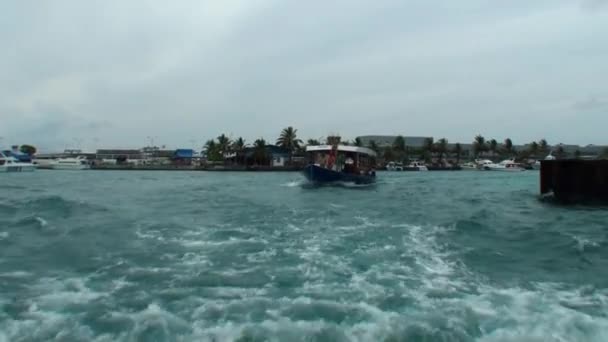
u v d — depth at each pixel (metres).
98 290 8.17
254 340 5.93
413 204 25.52
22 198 25.61
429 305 7.41
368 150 44.88
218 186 43.66
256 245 12.48
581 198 26.66
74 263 10.22
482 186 46.94
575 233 15.36
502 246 12.77
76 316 6.80
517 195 33.56
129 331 6.24
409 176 81.44
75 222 16.72
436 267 10.19
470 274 9.59
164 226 15.96
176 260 10.59
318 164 41.97
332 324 6.51
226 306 7.27
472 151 154.38
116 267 9.85
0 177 66.50
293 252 11.58
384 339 6.00
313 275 9.32
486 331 6.32
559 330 6.38
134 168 113.12
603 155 132.25
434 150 141.25
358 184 41.50
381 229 15.48
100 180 57.88
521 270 9.99
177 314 6.89
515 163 121.88
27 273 9.34
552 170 28.36
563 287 8.61
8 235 13.70
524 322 6.68
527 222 18.16
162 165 118.81
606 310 7.23
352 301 7.59
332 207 23.00
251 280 8.88
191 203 25.53
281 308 7.18
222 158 120.94
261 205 24.30
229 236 13.95
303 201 27.00
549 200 28.20
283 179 61.31
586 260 10.96
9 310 7.05
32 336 6.06
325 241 13.14
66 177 67.75
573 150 158.12
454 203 26.44
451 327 6.43
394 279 9.07
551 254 11.71
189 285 8.48
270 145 113.00
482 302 7.62
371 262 10.55
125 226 15.89
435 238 13.85
